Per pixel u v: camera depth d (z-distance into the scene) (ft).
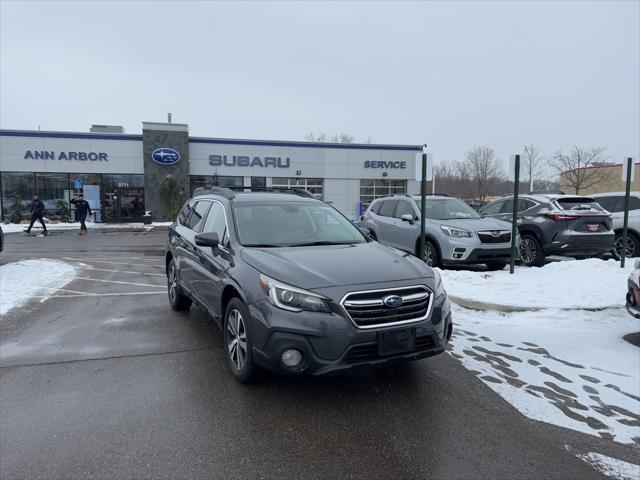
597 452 10.30
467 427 11.25
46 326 19.40
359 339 11.33
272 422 11.34
